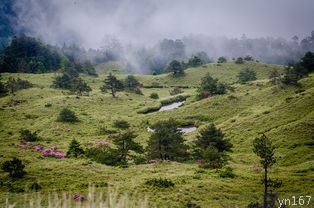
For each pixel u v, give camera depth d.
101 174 29.55
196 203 20.59
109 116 91.44
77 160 36.47
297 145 46.38
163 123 56.62
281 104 70.62
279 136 52.31
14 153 37.78
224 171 32.03
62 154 39.84
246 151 51.84
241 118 73.38
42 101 100.25
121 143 42.81
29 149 42.38
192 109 94.44
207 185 25.83
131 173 31.56
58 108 92.19
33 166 30.70
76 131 70.00
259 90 98.56
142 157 43.81
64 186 24.14
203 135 50.19
